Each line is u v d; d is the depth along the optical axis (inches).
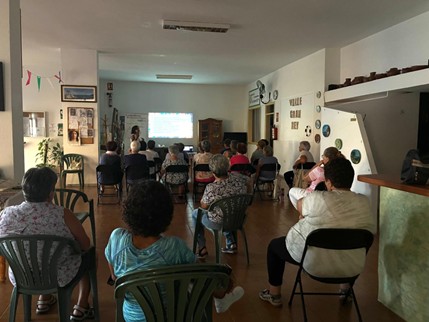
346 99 223.1
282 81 323.9
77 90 262.7
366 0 154.5
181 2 158.9
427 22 169.0
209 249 141.0
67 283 75.9
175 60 293.4
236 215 118.1
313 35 212.2
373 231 82.7
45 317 89.2
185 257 57.2
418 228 84.6
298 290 106.8
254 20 183.8
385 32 198.8
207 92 440.8
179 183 220.7
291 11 169.5
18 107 141.9
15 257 72.3
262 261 128.9
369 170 166.1
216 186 119.6
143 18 182.9
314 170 139.7
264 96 373.1
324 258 79.7
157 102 430.3
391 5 160.1
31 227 73.0
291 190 99.6
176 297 53.4
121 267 55.7
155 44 239.1
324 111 202.7
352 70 232.5
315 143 260.2
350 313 94.1
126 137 423.5
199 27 190.9
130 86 422.3
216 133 432.5
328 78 247.3
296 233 86.4
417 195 84.5
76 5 163.9
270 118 370.3
